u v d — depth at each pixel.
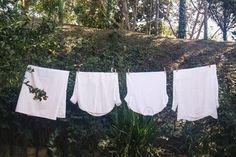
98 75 6.55
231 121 7.12
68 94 7.66
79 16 12.69
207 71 6.65
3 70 5.16
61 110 6.43
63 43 8.32
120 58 9.43
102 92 6.54
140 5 14.36
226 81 8.70
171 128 8.07
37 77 6.39
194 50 10.22
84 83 6.54
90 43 9.88
